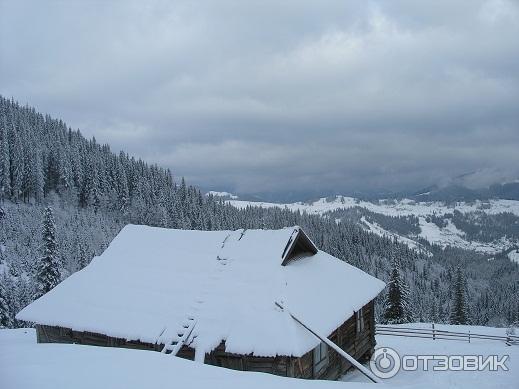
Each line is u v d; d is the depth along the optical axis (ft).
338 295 68.74
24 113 518.78
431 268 627.05
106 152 503.61
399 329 112.06
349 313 66.13
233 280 64.90
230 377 38.29
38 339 71.41
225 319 58.23
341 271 78.79
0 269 255.09
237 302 60.34
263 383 37.52
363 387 40.47
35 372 35.94
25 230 322.34
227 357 56.75
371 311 83.66
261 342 53.26
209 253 72.54
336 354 67.41
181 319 60.39
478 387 58.70
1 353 45.80
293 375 54.03
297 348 51.57
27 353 45.14
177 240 78.28
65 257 285.43
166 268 71.56
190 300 63.26
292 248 70.64
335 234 567.59
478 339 104.32
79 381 33.68
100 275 73.72
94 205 415.85
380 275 513.04
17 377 34.42
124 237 81.97
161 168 513.45
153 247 77.77
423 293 500.74
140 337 59.41
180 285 66.90
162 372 37.83
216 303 61.36
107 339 64.54
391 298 177.99
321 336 54.29
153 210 418.10
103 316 64.59
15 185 361.71
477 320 405.59
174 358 43.70
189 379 36.32
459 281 206.59
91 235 354.33
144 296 66.54
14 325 155.53
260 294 60.64
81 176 422.00
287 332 53.78
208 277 67.00
